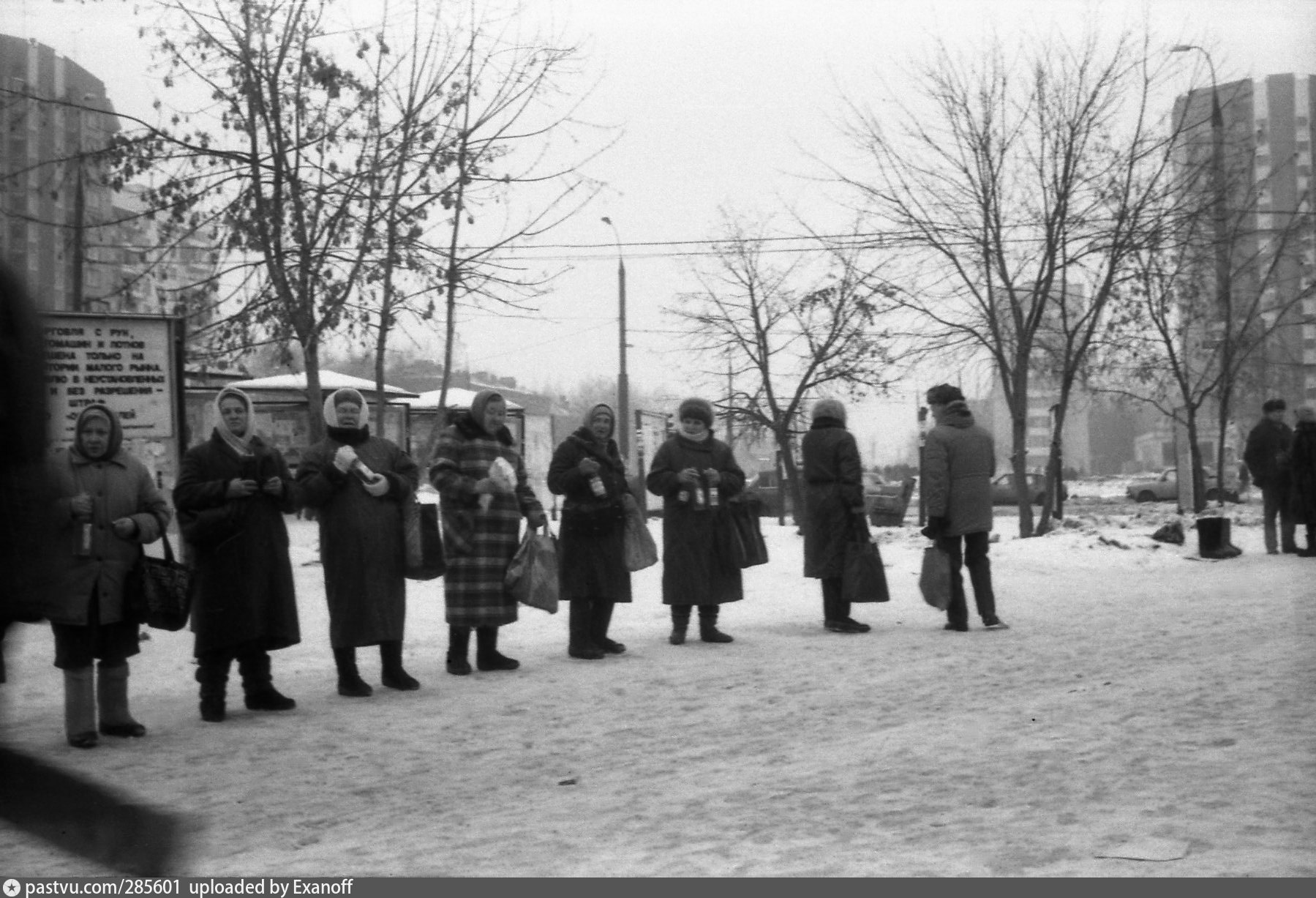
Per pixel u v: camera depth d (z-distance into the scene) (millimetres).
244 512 8922
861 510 12898
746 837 5512
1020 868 4805
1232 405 42719
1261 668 9422
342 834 5910
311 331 17422
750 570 17828
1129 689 8758
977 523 12852
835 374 29672
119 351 11883
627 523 11703
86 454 8180
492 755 7637
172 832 2357
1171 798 5742
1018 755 6820
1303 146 40531
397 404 33531
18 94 16891
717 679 10133
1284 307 34688
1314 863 4680
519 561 10734
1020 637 12133
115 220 18031
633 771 7059
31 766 2379
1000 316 25734
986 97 24500
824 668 10500
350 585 9805
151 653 11820
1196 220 26141
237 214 17297
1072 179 24406
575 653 11500
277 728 8625
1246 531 25781
